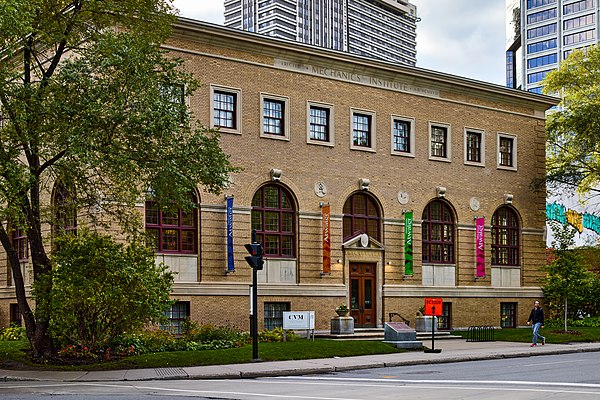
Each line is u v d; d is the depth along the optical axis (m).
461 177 45.06
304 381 21.72
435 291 43.16
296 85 38.94
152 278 26.25
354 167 40.69
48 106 24.03
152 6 27.39
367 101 41.50
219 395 17.70
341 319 37.50
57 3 26.34
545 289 45.38
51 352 26.42
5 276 39.41
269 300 37.06
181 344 29.83
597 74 53.22
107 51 24.78
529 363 26.94
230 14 194.12
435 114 44.25
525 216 48.00
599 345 35.78
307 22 188.38
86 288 24.98
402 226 42.22
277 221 38.09
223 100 36.75
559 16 157.12
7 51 23.69
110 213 27.23
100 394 18.22
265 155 37.56
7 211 23.25
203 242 35.41
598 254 54.81
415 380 21.20
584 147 52.31
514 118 48.06
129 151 24.47
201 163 25.53
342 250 39.88
